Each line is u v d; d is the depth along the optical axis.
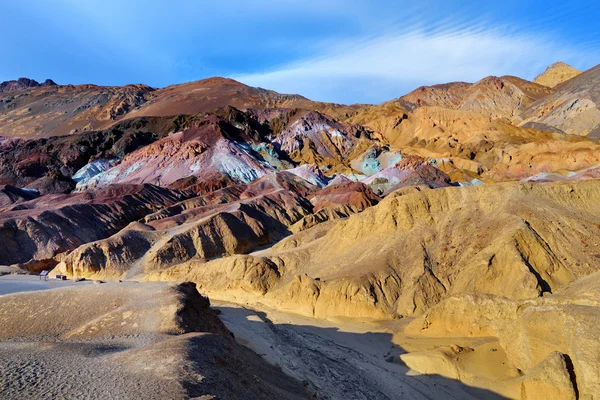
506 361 30.88
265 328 44.53
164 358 19.94
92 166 180.62
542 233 46.00
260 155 190.50
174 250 81.94
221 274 64.50
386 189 153.00
